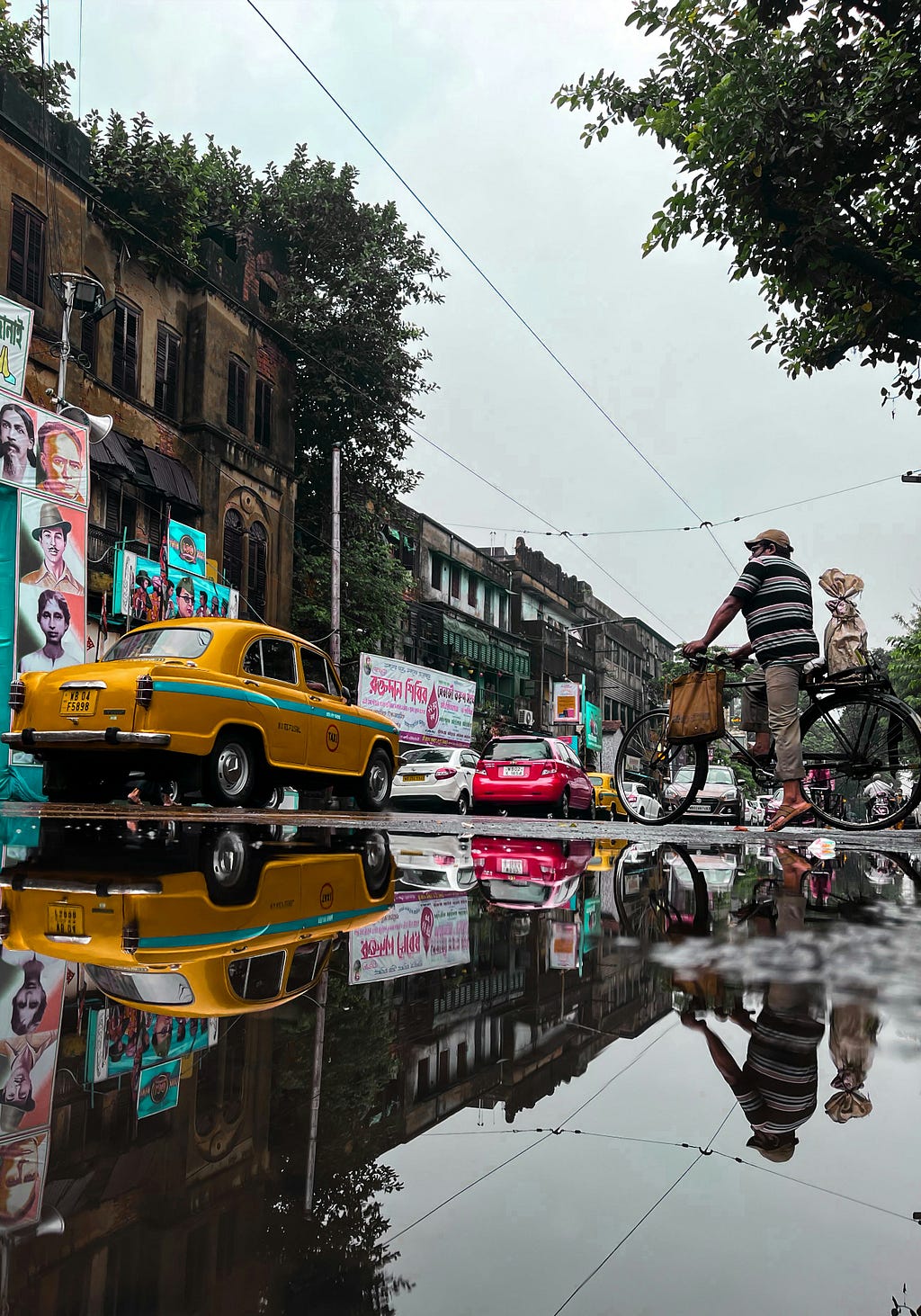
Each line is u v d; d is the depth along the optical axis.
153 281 17.69
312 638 21.78
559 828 7.71
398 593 23.09
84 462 11.83
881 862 4.63
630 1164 0.87
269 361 20.83
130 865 3.63
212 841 4.73
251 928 2.31
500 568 37.78
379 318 21.78
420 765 16.06
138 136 17.11
